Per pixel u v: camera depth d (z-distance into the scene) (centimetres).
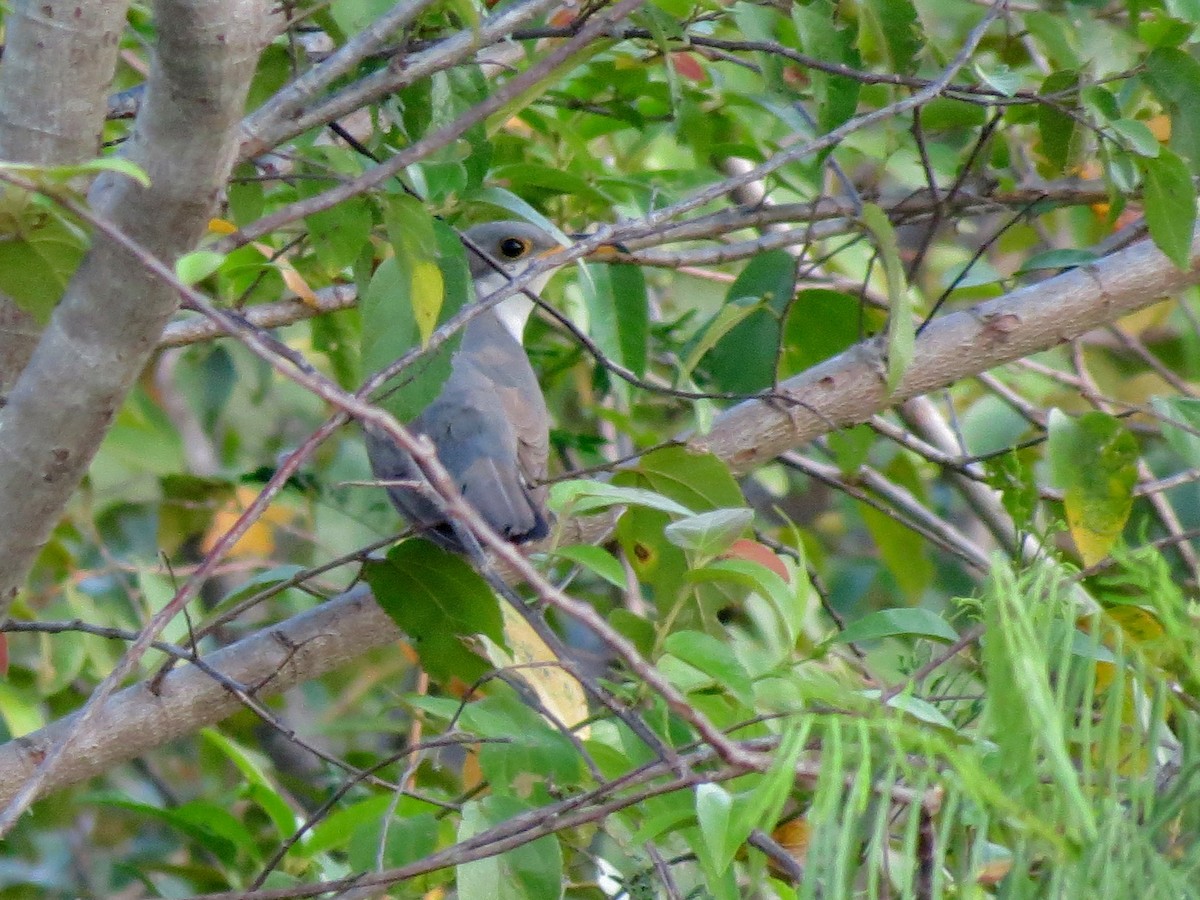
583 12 658
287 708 1245
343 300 793
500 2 740
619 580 624
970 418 1205
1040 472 1270
